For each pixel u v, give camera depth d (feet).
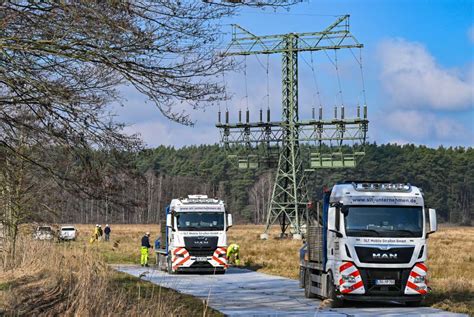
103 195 57.00
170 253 165.78
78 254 107.14
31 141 57.88
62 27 53.01
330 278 99.50
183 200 166.30
